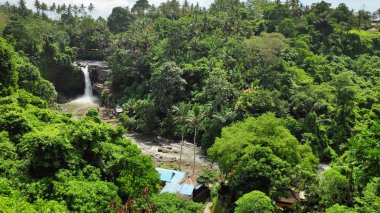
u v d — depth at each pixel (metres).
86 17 154.00
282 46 106.81
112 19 166.00
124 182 39.22
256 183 42.56
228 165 47.19
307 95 84.75
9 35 116.06
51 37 122.56
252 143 47.06
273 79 91.56
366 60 123.38
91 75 122.44
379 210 29.72
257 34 131.12
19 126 41.84
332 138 78.06
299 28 134.12
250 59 100.25
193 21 127.50
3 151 37.34
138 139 83.38
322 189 39.78
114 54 114.19
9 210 24.38
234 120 73.69
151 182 41.91
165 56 109.31
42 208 28.08
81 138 40.12
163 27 138.00
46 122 48.38
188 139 83.56
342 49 130.88
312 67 107.69
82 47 139.25
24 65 80.06
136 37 119.62
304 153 49.94
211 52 108.69
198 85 95.69
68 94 118.88
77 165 37.81
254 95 78.38
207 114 79.31
